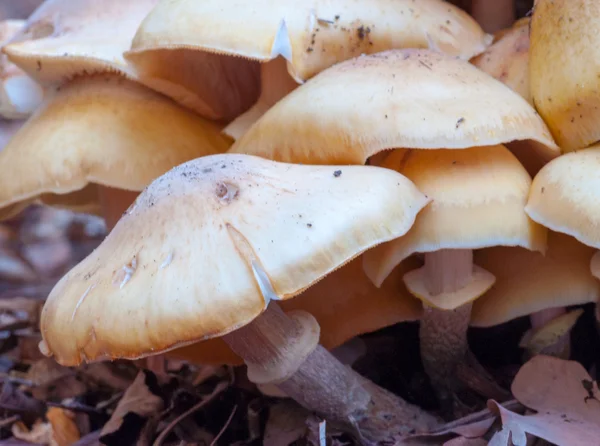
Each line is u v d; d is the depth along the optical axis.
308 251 0.14
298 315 0.18
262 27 0.18
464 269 0.18
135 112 0.21
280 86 0.20
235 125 0.21
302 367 0.17
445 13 0.20
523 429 0.16
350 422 0.18
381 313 0.20
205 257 0.14
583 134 0.16
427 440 0.17
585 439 0.16
